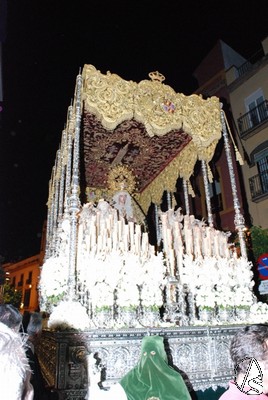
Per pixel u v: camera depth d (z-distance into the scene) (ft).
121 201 27.48
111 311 16.11
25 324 12.22
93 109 21.13
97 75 21.71
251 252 36.60
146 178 33.63
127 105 22.18
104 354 14.33
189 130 24.41
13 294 54.13
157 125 23.04
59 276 17.74
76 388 13.28
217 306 19.65
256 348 7.59
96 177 32.60
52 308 18.13
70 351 13.82
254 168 52.60
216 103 26.25
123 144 28.17
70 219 18.57
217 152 46.29
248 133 53.36
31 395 6.64
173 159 30.89
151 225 35.83
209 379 15.87
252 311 20.04
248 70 55.47
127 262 17.25
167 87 24.29
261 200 50.55
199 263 19.99
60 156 28.32
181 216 22.47
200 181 57.88
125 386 12.39
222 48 61.21
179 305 18.31
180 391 11.96
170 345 15.72
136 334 15.05
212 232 22.25
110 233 18.61
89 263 16.61
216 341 16.90
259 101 54.19
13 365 6.13
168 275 19.12
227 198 53.62
